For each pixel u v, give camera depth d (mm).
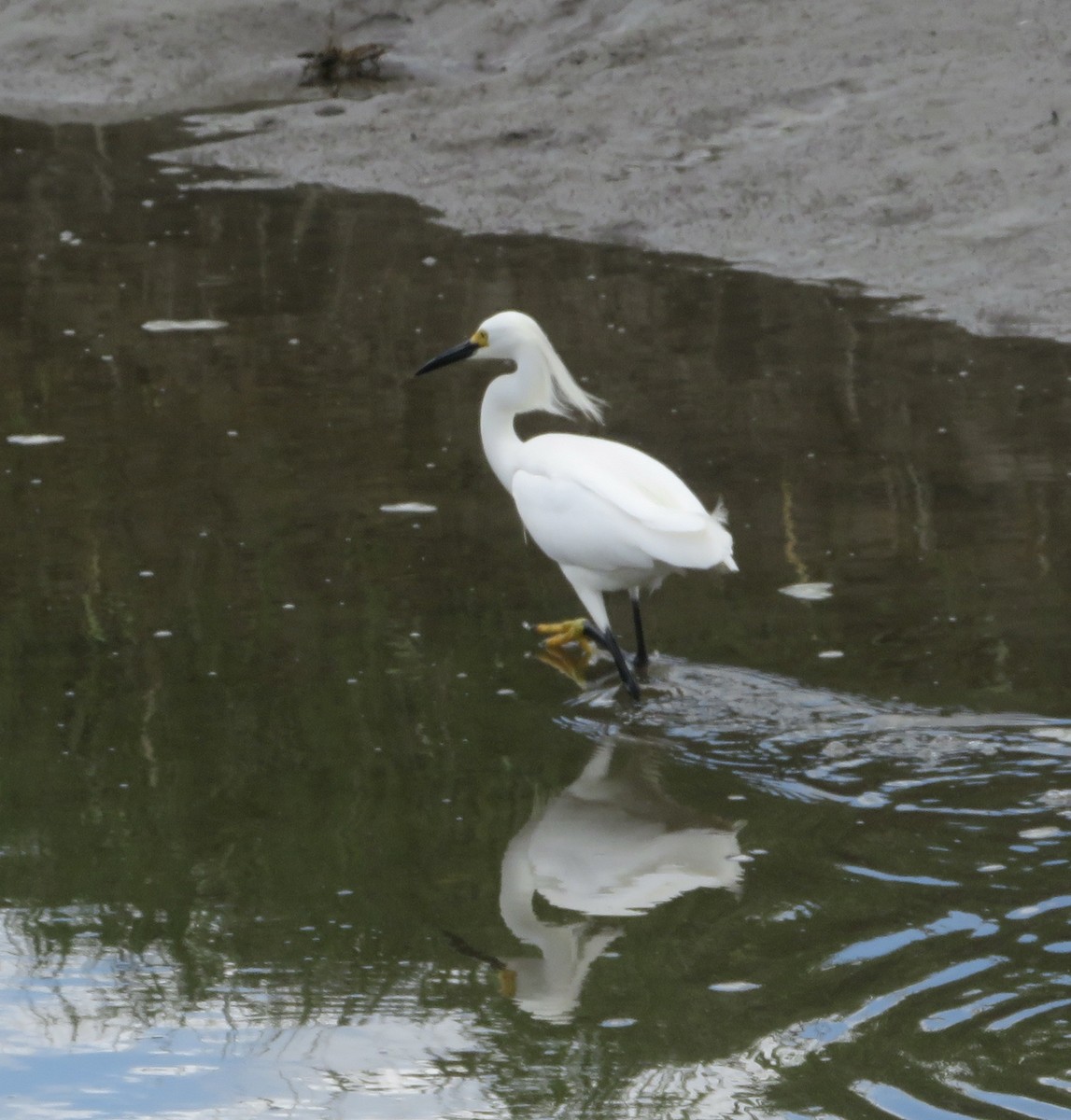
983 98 19562
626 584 10195
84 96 24953
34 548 12078
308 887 8172
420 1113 6562
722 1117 6395
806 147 19438
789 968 7320
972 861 8125
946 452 13188
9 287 17812
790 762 9203
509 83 22516
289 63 25312
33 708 9922
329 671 10336
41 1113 6660
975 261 16719
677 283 17203
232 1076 6840
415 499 12828
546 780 9109
